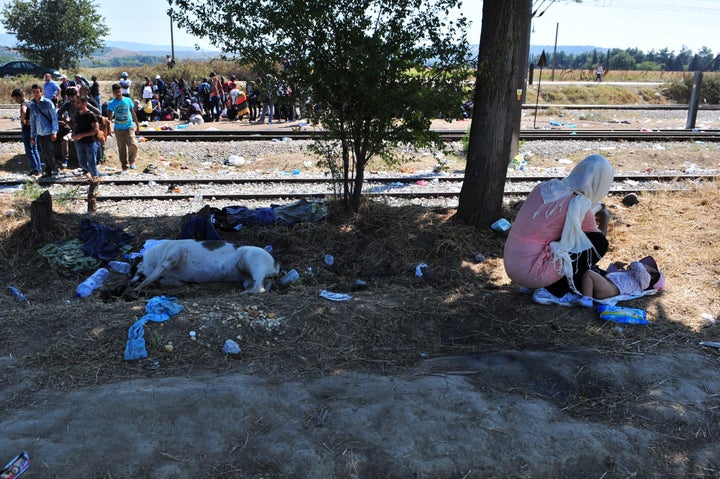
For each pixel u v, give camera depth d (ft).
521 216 19.56
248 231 28.22
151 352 16.14
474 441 12.78
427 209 30.76
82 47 157.28
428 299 20.07
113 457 11.88
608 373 15.72
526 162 50.16
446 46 26.03
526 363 16.21
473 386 14.98
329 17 25.57
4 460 11.56
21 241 27.66
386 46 25.86
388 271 25.55
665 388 15.26
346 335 17.70
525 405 14.12
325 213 29.19
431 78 26.68
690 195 35.35
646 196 35.35
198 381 14.53
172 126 68.28
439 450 12.43
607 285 19.69
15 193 33.60
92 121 38.04
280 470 11.84
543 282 19.45
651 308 19.79
